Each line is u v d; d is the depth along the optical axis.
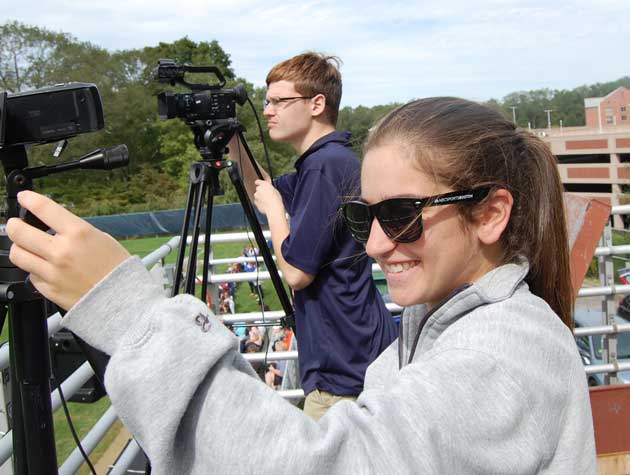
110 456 4.31
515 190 1.00
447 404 0.76
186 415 0.77
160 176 56.12
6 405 1.78
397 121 1.00
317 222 2.16
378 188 0.98
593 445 0.91
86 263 0.79
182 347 0.75
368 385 1.27
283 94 2.54
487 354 0.82
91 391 1.99
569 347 0.92
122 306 0.78
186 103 2.40
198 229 2.41
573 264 3.05
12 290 1.14
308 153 2.33
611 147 50.12
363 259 2.24
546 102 76.31
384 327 2.31
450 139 0.94
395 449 0.72
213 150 2.45
